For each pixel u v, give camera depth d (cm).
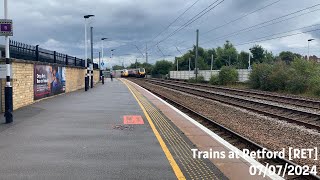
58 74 2711
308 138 1270
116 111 1692
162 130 1188
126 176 677
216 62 14525
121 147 920
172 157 825
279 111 2038
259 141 1188
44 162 767
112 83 5672
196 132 1157
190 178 672
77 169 718
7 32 1285
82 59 4216
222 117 1833
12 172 695
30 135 1060
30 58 2033
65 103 2039
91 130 1161
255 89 4619
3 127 1193
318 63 4241
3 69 1280
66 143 957
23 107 1780
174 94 3581
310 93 3519
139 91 3416
